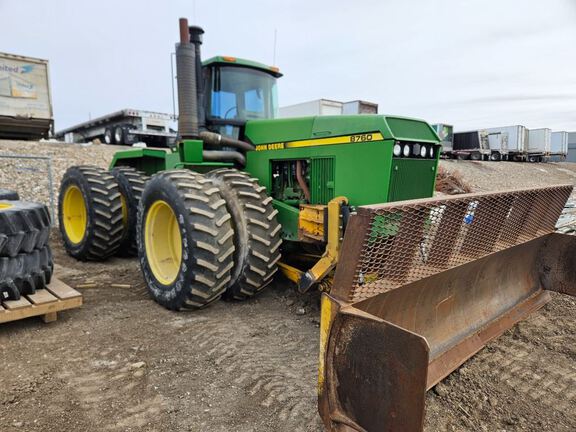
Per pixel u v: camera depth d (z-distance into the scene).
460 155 31.53
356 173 3.56
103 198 5.41
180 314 3.81
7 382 2.68
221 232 3.57
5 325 3.53
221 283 3.66
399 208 2.06
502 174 25.95
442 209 2.38
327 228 3.42
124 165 7.05
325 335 1.97
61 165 11.05
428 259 2.42
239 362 2.96
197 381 2.73
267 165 4.39
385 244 2.08
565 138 42.94
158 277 4.07
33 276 3.61
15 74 11.45
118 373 2.81
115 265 5.66
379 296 2.20
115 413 2.40
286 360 3.02
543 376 2.84
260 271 3.82
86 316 3.75
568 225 6.67
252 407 2.46
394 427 1.68
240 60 4.52
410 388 1.60
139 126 16.66
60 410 2.41
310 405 2.48
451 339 2.87
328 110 14.31
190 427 2.29
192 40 4.27
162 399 2.53
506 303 3.43
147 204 4.09
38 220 3.64
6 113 11.41
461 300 3.03
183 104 4.14
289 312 3.91
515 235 3.18
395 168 3.39
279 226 3.90
